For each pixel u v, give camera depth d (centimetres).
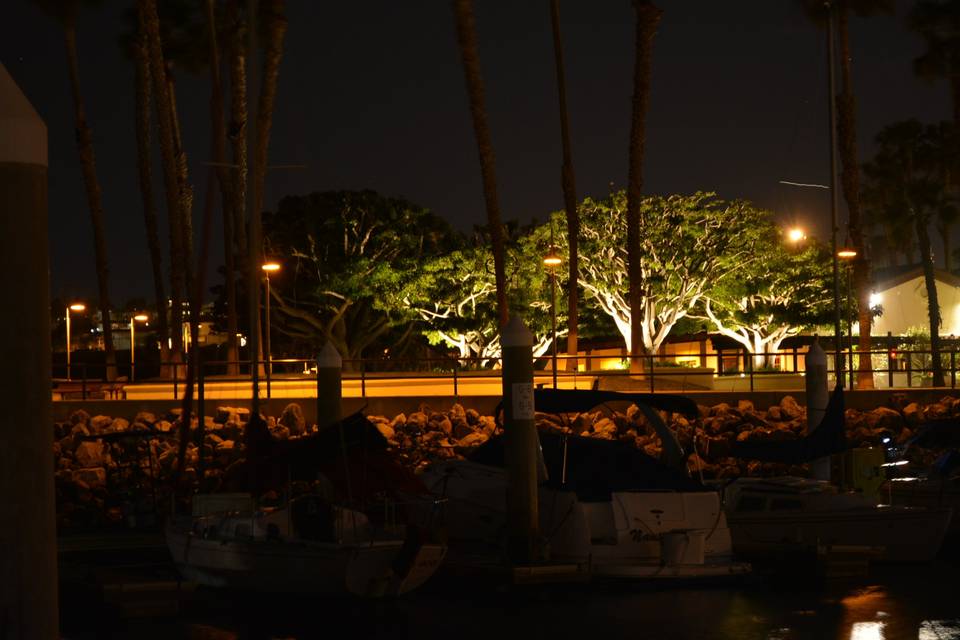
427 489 1861
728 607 1666
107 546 2230
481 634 1505
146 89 5434
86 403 3650
